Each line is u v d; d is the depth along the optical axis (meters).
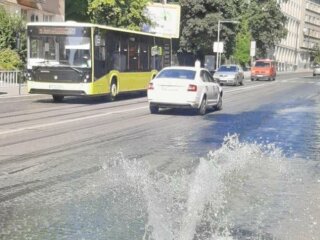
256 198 7.08
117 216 6.09
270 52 102.75
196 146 11.42
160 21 54.47
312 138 13.16
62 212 6.23
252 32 78.81
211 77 20.36
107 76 22.55
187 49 61.25
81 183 7.71
